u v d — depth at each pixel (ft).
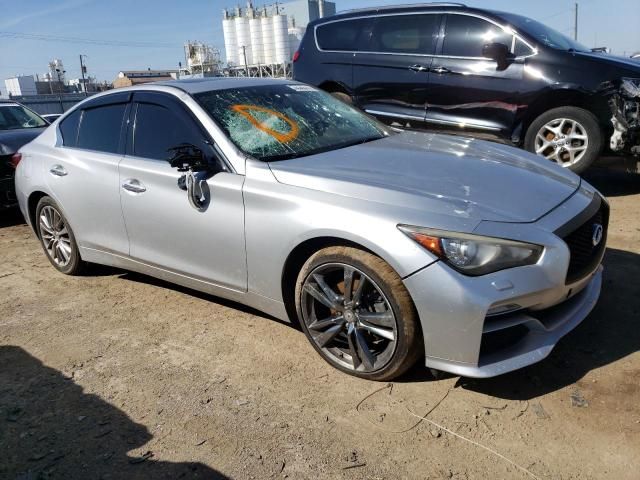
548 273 8.45
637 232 15.87
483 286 8.21
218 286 11.63
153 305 13.52
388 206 9.07
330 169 10.36
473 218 8.61
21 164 16.03
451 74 21.17
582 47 21.35
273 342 11.30
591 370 9.55
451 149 11.75
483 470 7.60
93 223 13.96
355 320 9.56
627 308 11.50
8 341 12.23
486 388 9.30
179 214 11.71
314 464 7.92
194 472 7.95
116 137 13.50
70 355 11.42
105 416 9.34
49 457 8.46
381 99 23.15
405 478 7.55
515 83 19.95
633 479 7.27
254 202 10.41
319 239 9.73
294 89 14.01
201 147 11.55
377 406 9.06
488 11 20.77
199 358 10.91
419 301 8.57
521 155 11.88
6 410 9.70
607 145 19.19
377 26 23.15
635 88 17.98
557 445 7.94
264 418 8.98
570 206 9.55
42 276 16.11
